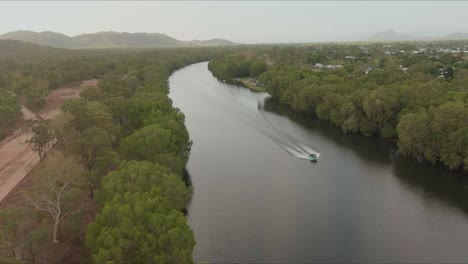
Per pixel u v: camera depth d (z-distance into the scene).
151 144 99.00
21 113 179.88
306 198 107.06
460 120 121.31
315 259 80.75
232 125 177.88
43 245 67.62
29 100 190.88
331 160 135.38
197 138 158.25
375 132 161.62
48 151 120.50
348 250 83.88
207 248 84.00
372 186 114.62
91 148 89.44
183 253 58.75
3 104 164.12
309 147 148.62
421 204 103.88
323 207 102.12
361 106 162.25
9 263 52.19
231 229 91.38
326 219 96.25
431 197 107.75
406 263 79.75
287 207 101.81
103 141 91.25
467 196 108.25
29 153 125.06
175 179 81.25
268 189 112.31
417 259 80.88
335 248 84.50
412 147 131.62
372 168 128.12
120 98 149.00
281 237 88.50
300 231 90.94
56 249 70.50
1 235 59.34
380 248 84.62
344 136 161.38
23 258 61.59
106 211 63.34
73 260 69.06
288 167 129.12
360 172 124.94
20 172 109.25
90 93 171.12
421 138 128.00
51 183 71.94
